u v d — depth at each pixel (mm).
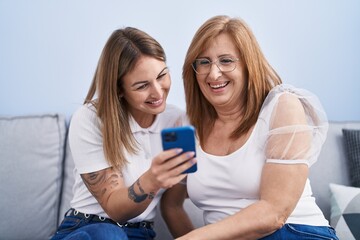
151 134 1381
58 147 1723
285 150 1141
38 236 1643
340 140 1707
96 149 1287
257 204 1109
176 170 1005
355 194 1476
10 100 1898
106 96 1278
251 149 1220
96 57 1910
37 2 1878
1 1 1868
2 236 1608
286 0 1905
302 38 1918
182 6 1909
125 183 1303
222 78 1252
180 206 1512
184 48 1922
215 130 1332
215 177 1256
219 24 1250
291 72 1929
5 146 1665
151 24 1910
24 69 1894
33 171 1662
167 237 1601
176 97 1932
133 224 1312
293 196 1116
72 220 1326
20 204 1632
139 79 1234
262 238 1159
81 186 1361
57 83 1906
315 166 1655
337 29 1917
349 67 1930
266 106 1241
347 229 1405
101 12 1897
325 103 1938
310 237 1144
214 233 1076
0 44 1878
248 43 1246
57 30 1892
